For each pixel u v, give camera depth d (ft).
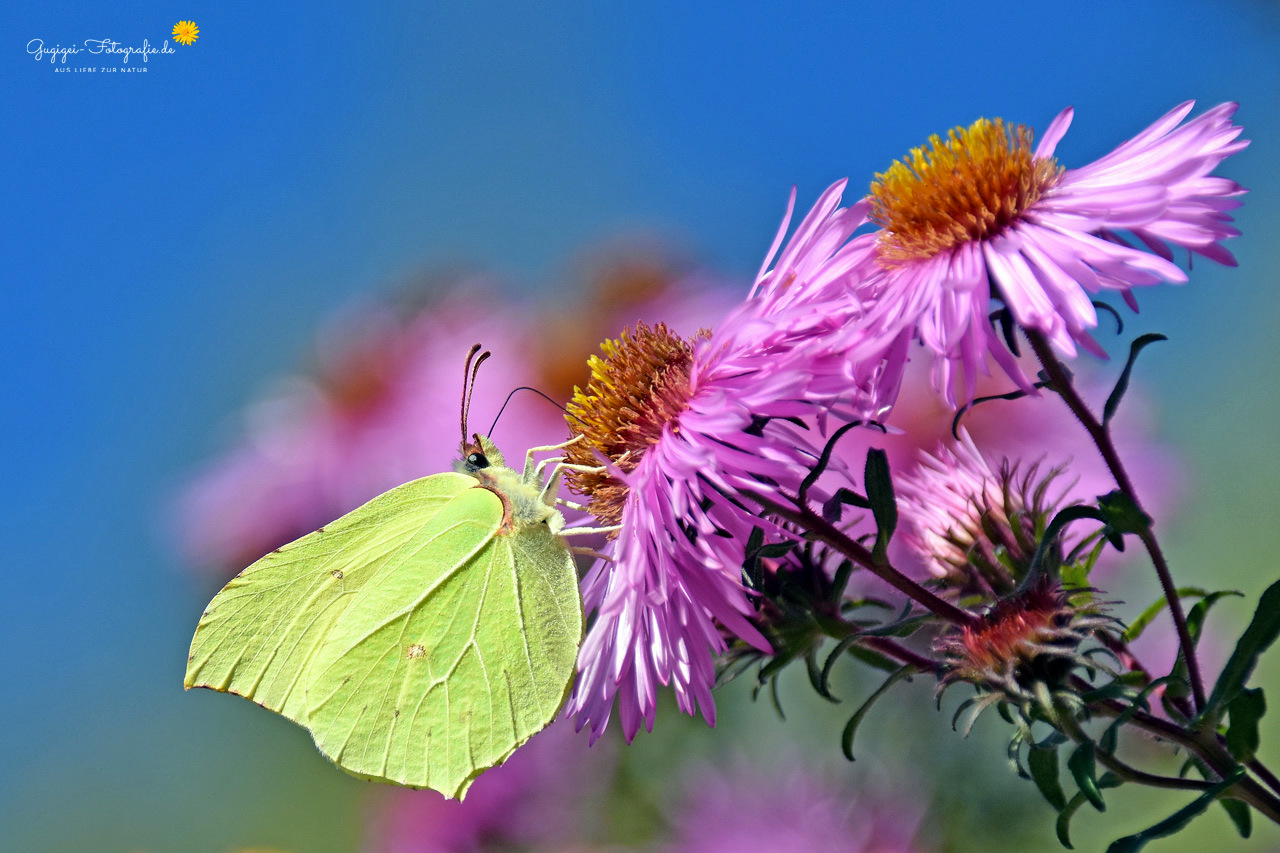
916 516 1.49
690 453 1.46
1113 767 1.43
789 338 1.46
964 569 1.48
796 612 1.47
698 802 1.58
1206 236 1.43
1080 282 1.43
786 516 1.45
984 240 1.45
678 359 1.49
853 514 1.55
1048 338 1.43
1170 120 1.45
